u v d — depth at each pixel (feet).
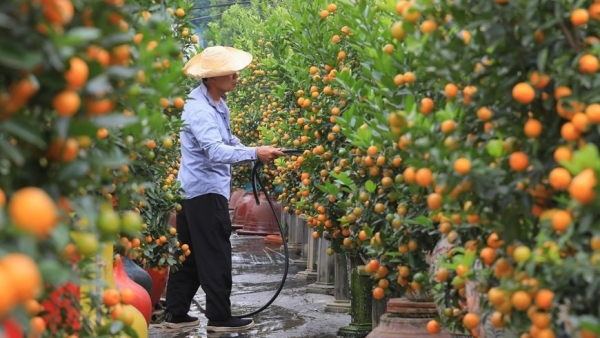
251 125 55.11
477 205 9.78
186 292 30.40
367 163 16.07
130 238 17.95
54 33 6.28
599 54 9.16
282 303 35.27
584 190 7.61
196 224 28.68
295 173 33.86
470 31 10.05
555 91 9.37
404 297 21.44
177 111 19.15
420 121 9.86
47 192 7.33
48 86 6.89
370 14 17.43
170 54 11.32
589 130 8.89
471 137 10.27
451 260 12.06
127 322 9.84
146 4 11.81
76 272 8.38
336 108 21.26
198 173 28.45
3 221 5.56
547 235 8.92
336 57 23.94
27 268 5.24
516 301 8.77
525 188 9.52
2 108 6.63
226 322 29.37
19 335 6.27
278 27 31.96
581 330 8.40
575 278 8.43
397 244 15.38
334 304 32.76
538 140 9.49
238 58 28.63
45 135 7.29
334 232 23.93
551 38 9.54
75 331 9.65
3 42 6.14
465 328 12.21
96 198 10.14
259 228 61.41
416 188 10.59
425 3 10.02
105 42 7.61
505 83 9.70
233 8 74.43
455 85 10.29
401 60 13.92
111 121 7.32
